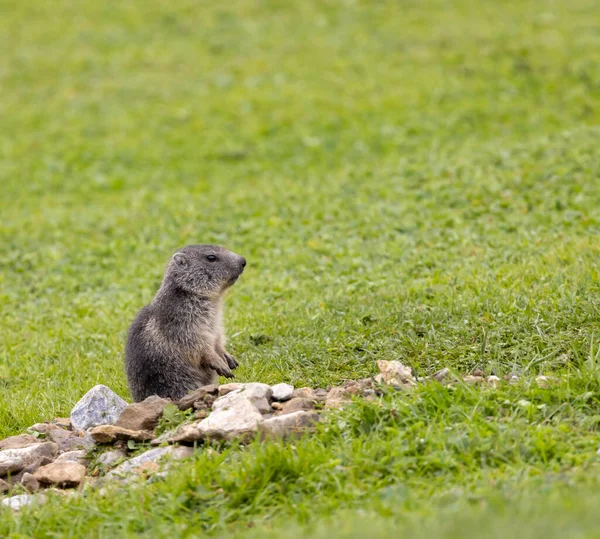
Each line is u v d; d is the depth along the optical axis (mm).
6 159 25125
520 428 7707
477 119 24266
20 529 7387
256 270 15547
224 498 7391
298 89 27984
